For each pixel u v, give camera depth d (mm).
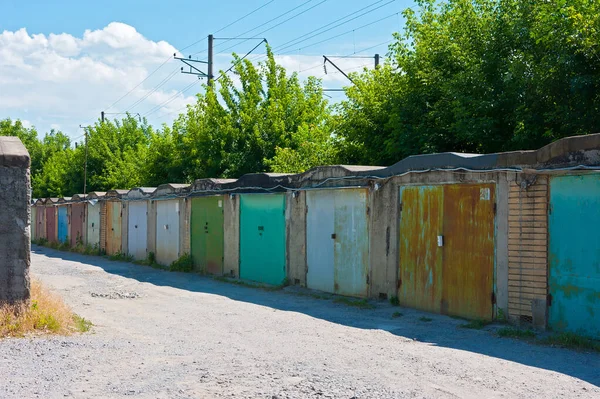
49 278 18031
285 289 14891
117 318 10820
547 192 8977
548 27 13156
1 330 8445
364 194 12844
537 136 13828
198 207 20203
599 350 7875
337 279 13617
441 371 6820
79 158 45156
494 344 8383
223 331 9500
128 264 23984
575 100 13000
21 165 8953
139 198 24891
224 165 27344
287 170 21719
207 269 19484
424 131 16656
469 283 10234
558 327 8773
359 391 6012
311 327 9852
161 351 7926
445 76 16766
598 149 8195
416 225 11445
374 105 18953
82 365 7055
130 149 43250
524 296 9266
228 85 28703
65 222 35719
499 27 15273
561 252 8766
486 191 9953
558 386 6242
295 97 28750
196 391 6039
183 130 30922
